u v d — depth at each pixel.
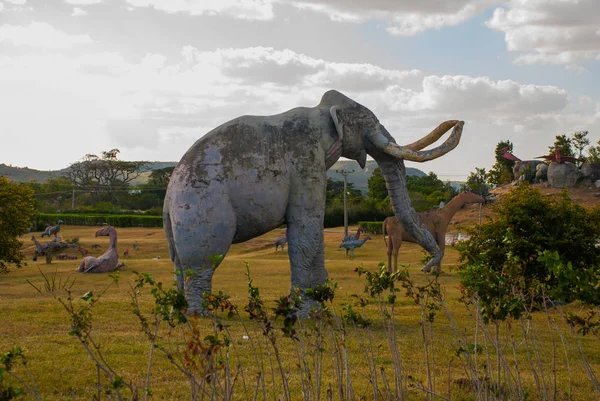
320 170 10.58
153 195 89.19
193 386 4.25
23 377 6.35
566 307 12.16
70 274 24.42
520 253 12.91
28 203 25.02
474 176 70.19
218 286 16.95
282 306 4.70
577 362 8.02
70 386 6.16
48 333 8.51
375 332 9.16
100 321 9.41
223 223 9.66
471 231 13.96
